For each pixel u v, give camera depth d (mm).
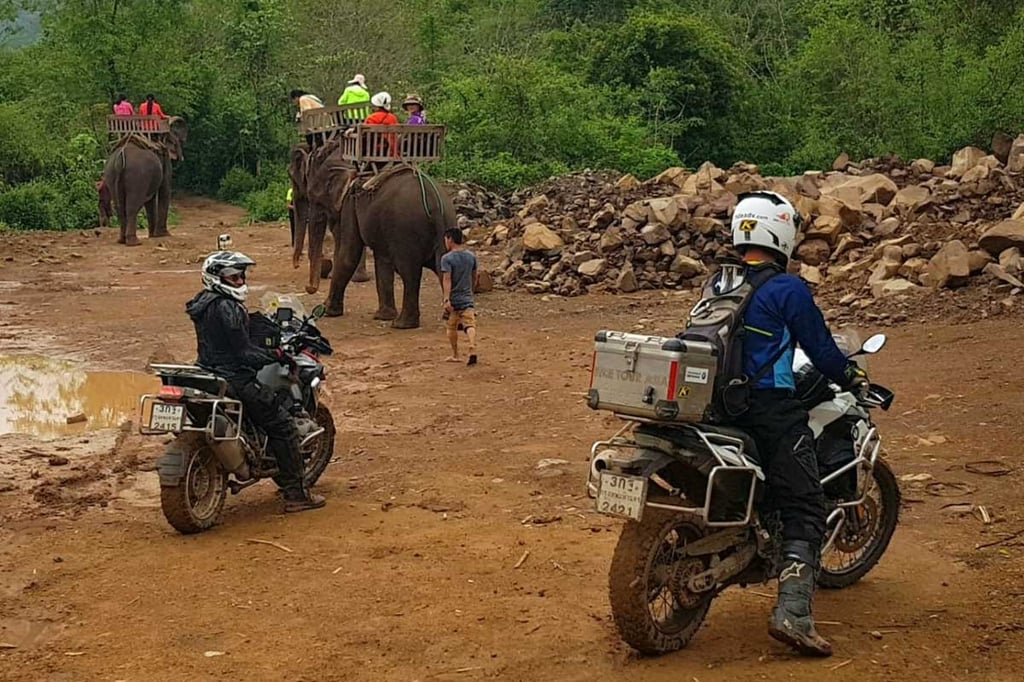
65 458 9656
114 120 29531
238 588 6652
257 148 50594
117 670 5605
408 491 8531
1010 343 11898
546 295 17297
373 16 50656
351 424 10633
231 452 7789
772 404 5559
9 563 7145
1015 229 14352
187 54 50344
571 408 10797
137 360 13836
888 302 14273
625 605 5363
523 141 30328
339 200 17250
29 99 44875
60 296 18922
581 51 42625
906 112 29750
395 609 6266
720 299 5660
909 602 6176
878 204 18203
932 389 10523
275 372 8250
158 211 29766
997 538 6996
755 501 5605
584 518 7738
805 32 48156
